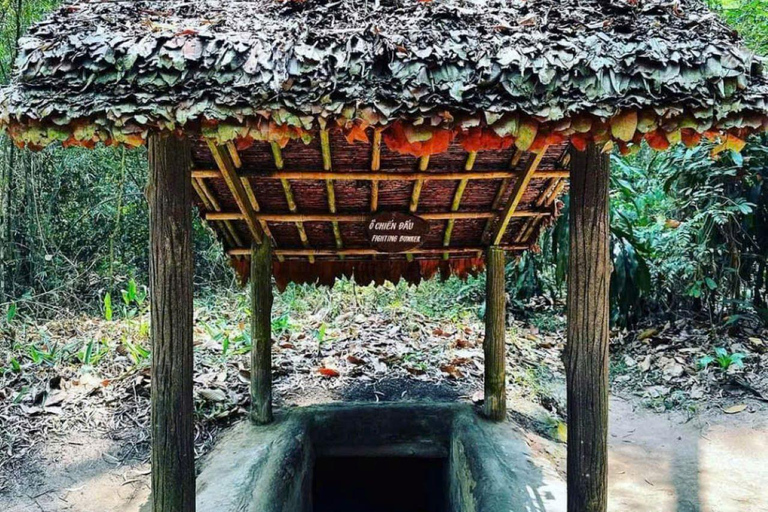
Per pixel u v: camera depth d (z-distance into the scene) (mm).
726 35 1567
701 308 5297
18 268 5586
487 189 2887
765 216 4730
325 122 1455
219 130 1463
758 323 4879
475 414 3482
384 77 1471
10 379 3705
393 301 5949
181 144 1806
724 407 3889
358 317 5410
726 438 3543
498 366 3393
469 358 4551
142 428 3391
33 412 3404
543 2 1712
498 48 1486
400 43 1493
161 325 1823
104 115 1435
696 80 1465
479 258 3510
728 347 4551
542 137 1504
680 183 5004
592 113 1436
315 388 4000
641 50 1489
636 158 6223
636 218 5555
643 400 4199
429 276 3514
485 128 1479
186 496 1887
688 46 1502
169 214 1799
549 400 4141
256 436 3162
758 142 4543
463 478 3025
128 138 1460
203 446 3242
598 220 1841
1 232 5438
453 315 5723
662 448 3531
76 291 5641
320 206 2875
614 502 2904
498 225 3094
